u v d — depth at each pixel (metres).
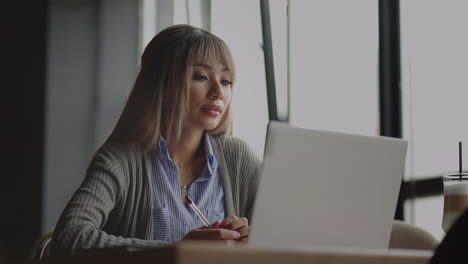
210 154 2.18
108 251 1.22
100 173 1.96
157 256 1.06
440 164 3.92
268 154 1.32
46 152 5.89
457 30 3.88
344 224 1.43
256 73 5.12
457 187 1.66
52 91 5.97
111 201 1.96
